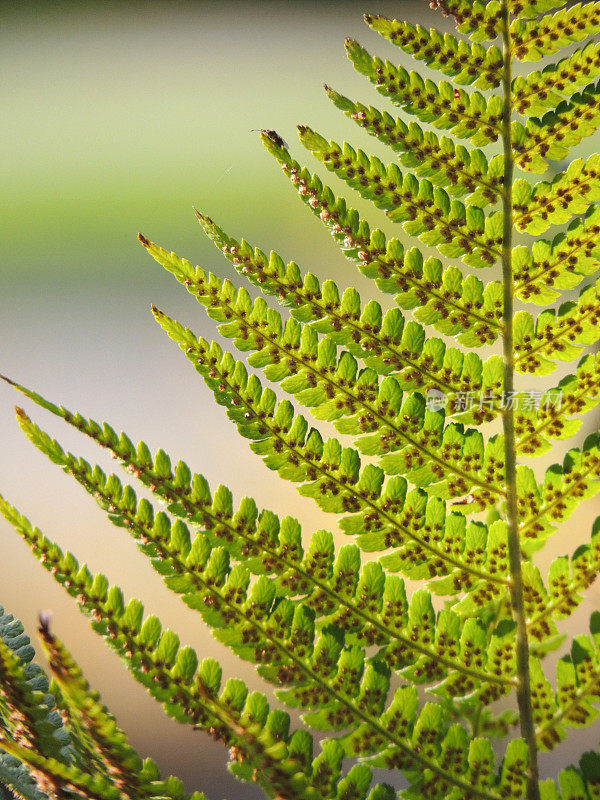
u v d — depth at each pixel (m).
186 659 0.55
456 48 0.59
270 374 0.59
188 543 0.57
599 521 0.59
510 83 0.59
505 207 0.60
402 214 0.60
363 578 0.58
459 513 0.59
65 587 0.55
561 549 0.68
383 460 0.59
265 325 0.59
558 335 0.60
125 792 0.54
